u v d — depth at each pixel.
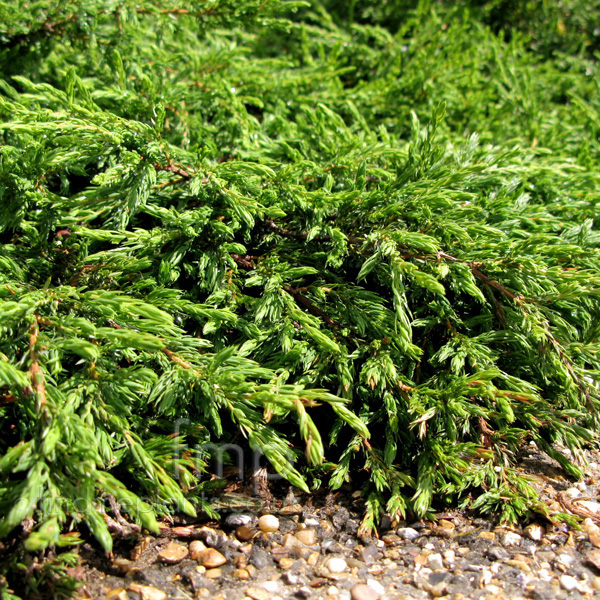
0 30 0.69
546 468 0.60
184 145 0.69
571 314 0.61
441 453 0.55
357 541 0.55
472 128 0.83
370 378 0.56
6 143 0.65
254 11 0.72
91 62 0.72
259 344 0.58
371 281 0.64
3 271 0.58
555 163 0.74
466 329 0.61
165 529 0.54
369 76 0.95
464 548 0.54
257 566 0.53
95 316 0.54
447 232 0.59
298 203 0.61
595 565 0.53
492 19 1.15
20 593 0.50
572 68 1.00
